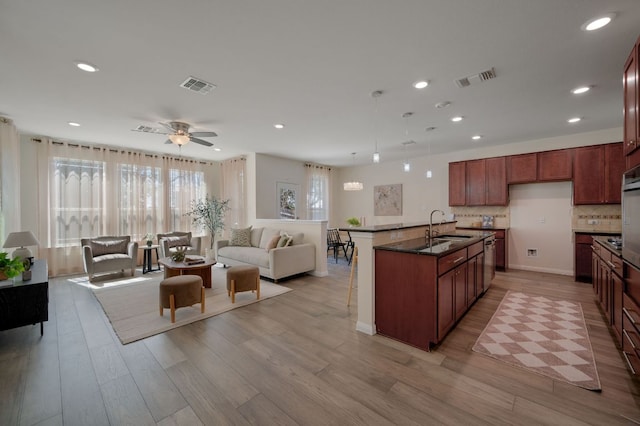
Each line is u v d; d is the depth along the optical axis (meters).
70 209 5.12
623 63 2.43
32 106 3.41
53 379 1.98
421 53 2.29
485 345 2.45
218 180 7.29
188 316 3.13
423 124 4.18
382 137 4.93
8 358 2.27
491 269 4.25
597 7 1.75
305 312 3.28
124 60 2.37
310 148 5.82
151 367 2.14
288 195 6.98
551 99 3.22
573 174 4.70
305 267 4.95
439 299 2.38
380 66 2.49
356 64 2.46
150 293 4.00
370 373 2.05
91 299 3.75
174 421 1.60
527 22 1.90
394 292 2.60
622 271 2.29
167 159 6.30
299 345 2.48
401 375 2.03
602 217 4.65
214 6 1.73
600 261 3.26
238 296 3.88
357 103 3.34
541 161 4.99
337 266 5.97
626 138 2.16
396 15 1.83
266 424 1.57
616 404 1.71
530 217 5.35
